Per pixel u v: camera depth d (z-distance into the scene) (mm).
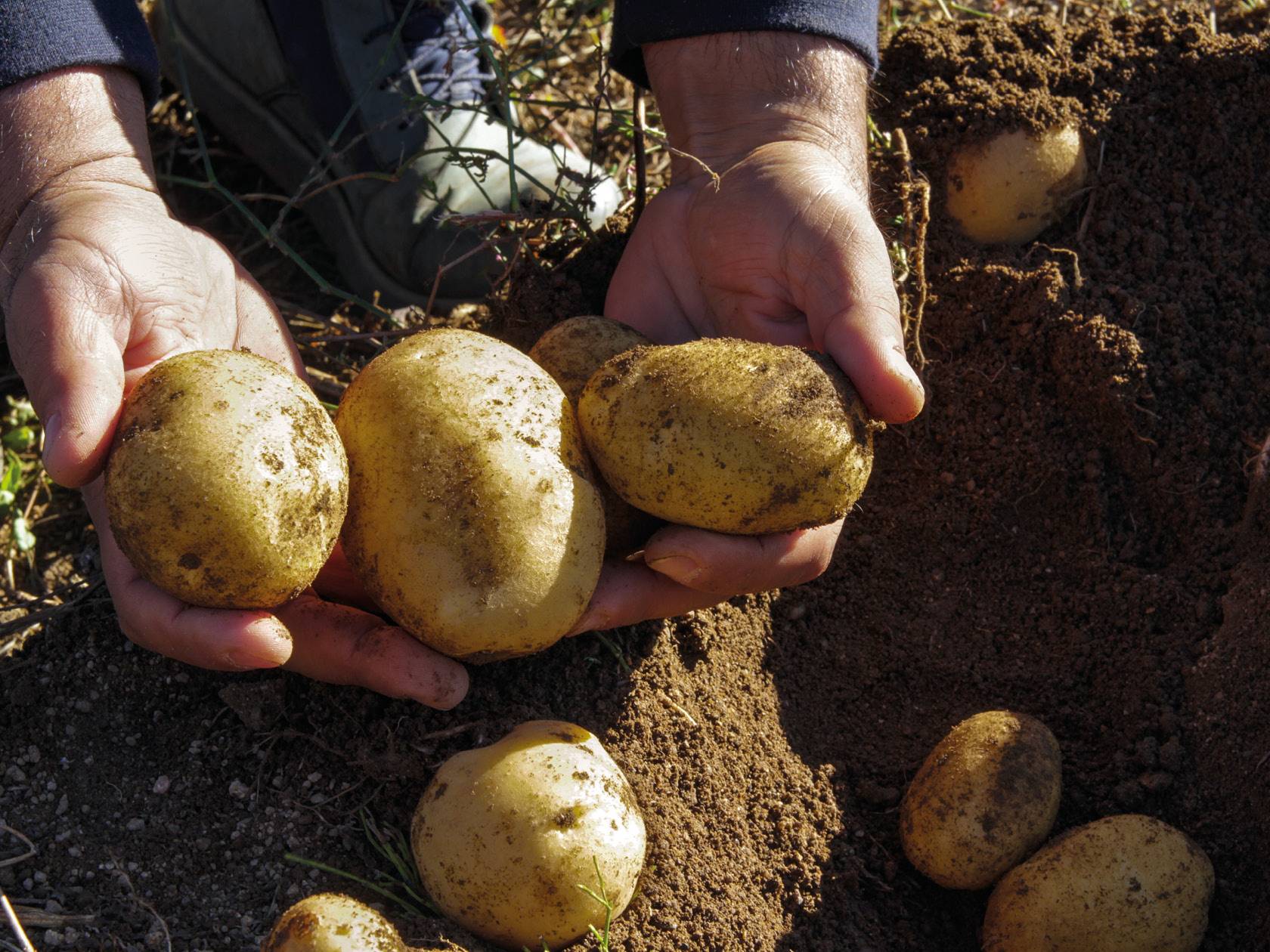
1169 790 672
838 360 642
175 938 602
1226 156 810
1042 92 807
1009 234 801
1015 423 773
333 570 660
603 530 615
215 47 911
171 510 559
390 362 620
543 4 962
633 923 612
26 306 622
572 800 587
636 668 672
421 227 861
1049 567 759
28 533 759
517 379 618
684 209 732
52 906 608
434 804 599
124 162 694
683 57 743
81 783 647
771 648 728
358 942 555
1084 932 606
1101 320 759
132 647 683
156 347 649
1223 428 749
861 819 680
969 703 723
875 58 771
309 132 901
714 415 600
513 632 593
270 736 652
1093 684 719
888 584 762
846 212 671
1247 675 676
